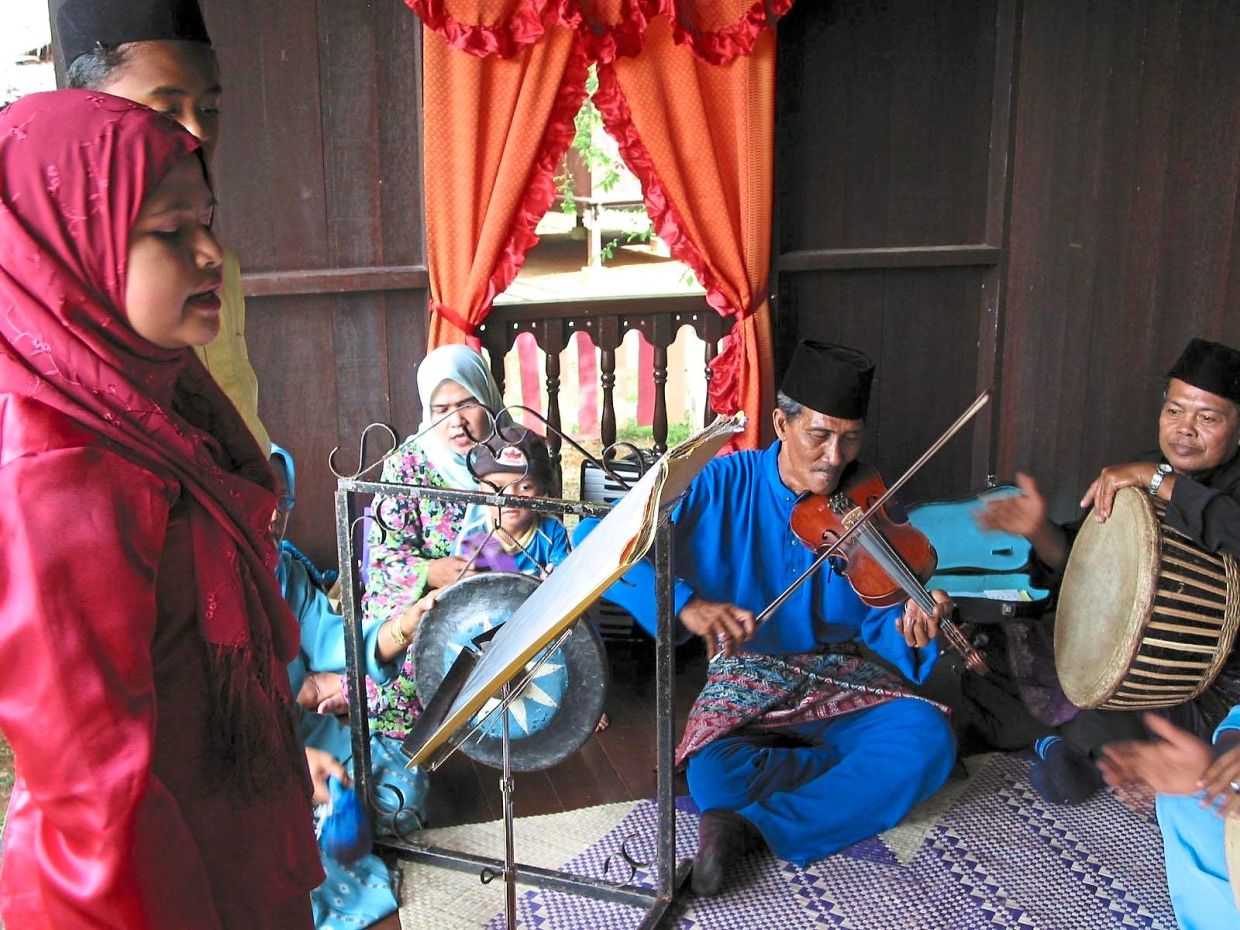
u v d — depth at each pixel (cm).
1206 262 364
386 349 361
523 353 562
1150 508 251
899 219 410
